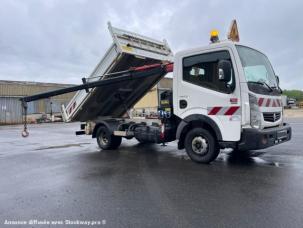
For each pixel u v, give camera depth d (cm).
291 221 332
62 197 441
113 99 933
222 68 554
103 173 589
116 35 736
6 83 3319
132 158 750
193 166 625
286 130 628
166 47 886
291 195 418
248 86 558
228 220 339
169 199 418
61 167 661
